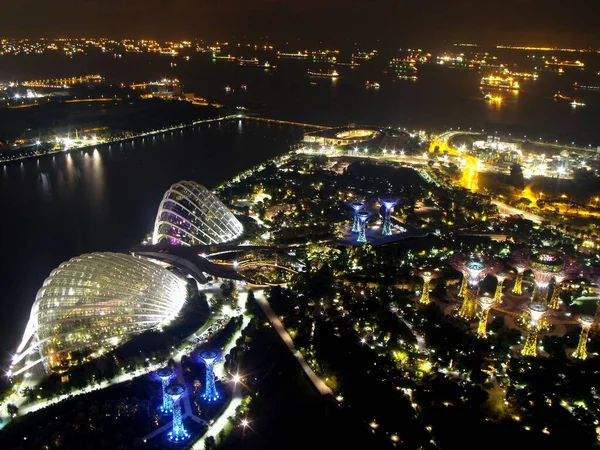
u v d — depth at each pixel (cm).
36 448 15500
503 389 18675
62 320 19750
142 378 18788
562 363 19425
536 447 15688
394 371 19012
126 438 15912
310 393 18100
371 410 17112
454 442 15850
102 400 17625
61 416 16750
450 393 17838
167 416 16938
